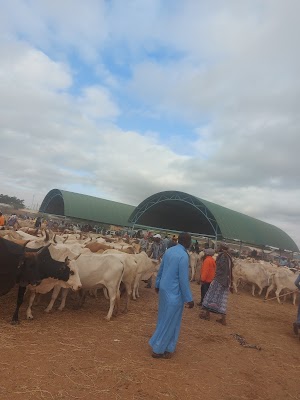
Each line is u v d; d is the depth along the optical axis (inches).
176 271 237.0
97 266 318.0
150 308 388.2
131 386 190.9
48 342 236.1
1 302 317.1
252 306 502.6
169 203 1477.6
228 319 393.7
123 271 327.9
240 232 1301.7
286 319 443.8
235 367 246.1
